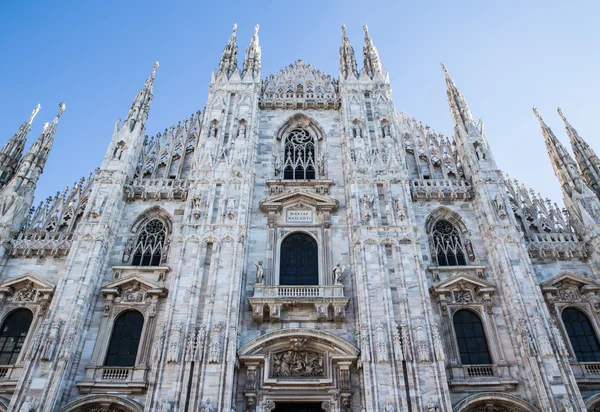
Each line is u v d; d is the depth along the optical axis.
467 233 35.44
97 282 31.92
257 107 42.84
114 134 39.47
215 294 30.06
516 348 29.70
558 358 27.83
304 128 43.19
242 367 28.72
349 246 34.28
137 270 32.94
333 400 27.64
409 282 30.83
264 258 33.91
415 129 42.38
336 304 30.45
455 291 32.22
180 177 39.06
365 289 30.34
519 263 31.84
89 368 28.70
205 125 40.06
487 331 30.67
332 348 29.20
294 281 33.25
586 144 40.44
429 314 29.48
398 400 26.25
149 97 43.59
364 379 27.36
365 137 39.00
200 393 26.28
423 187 37.44
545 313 29.59
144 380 28.22
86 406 27.28
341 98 42.91
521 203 37.41
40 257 33.56
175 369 27.08
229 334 28.55
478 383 28.25
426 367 27.48
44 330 28.42
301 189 36.84
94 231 33.09
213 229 33.06
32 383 26.59
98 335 30.12
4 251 33.19
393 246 32.47
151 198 36.97
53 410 26.20
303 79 46.88
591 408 27.98
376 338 28.27
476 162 37.53
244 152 37.84
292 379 28.23
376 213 34.19
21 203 35.47
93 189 35.41
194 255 31.92
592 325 31.34
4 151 39.34
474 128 40.19
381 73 45.03
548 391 26.67
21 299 31.70
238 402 27.62
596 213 34.69
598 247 33.03
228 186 35.69
